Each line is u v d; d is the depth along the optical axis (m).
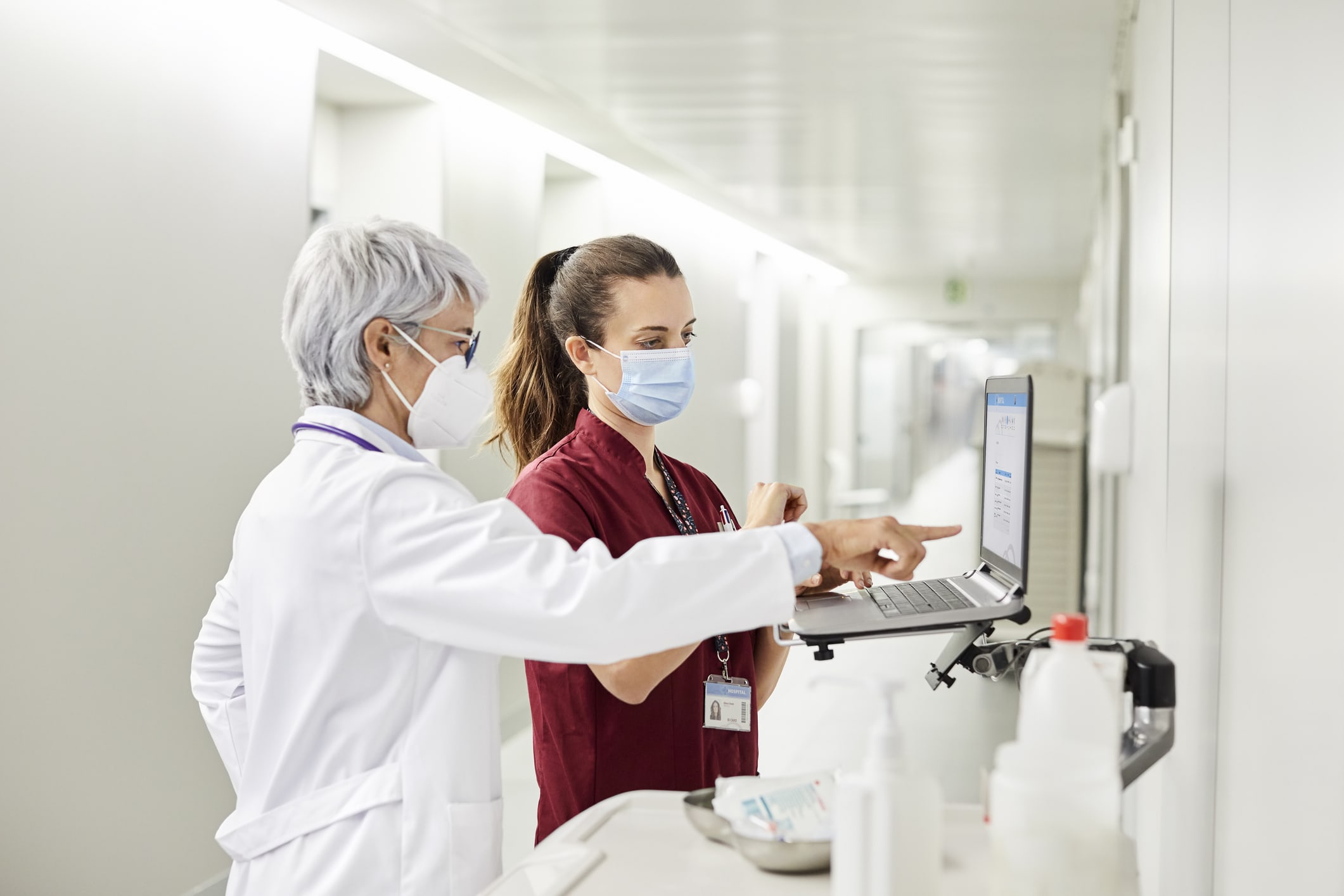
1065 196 6.62
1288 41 1.07
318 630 1.07
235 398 3.07
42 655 2.48
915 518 11.04
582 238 5.76
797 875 0.92
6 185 2.37
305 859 1.08
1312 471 0.98
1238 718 1.27
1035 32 3.47
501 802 1.14
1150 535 2.21
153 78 2.77
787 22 3.39
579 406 1.67
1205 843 1.47
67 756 2.55
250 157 3.13
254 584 1.10
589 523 1.42
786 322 9.73
